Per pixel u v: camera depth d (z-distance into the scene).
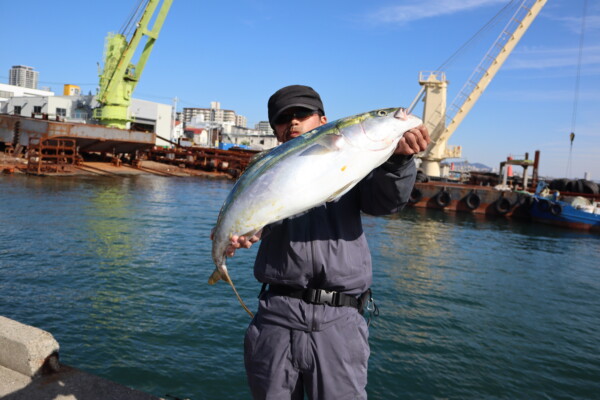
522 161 30.05
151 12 38.41
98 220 15.87
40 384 3.18
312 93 2.32
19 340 3.28
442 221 24.09
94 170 35.75
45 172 31.56
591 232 23.45
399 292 9.56
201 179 40.62
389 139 1.89
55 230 13.58
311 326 2.04
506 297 9.77
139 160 41.47
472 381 5.67
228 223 2.10
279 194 1.97
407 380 5.58
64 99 50.06
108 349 5.85
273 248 2.15
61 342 5.97
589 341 7.33
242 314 7.42
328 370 2.03
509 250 16.36
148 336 6.34
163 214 18.45
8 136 33.28
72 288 8.33
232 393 4.99
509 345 6.95
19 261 9.98
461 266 12.83
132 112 54.69
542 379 5.86
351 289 2.13
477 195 28.08
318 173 1.94
